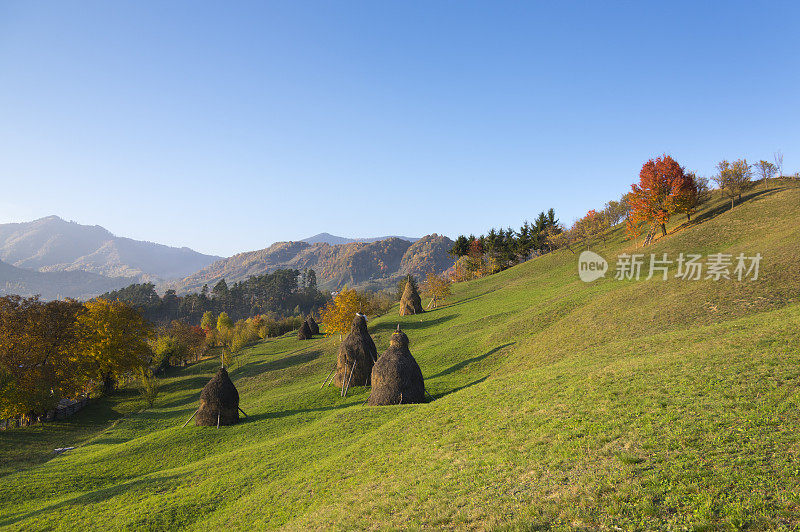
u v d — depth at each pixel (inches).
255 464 990.4
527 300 2874.0
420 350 2226.9
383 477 677.3
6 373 1891.0
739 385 630.5
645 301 1663.4
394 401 1353.3
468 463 617.6
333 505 617.3
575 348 1427.2
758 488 373.1
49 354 2250.2
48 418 2140.7
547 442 611.2
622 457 484.4
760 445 445.1
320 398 1707.7
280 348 3580.2
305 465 894.4
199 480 952.3
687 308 1422.2
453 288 4532.5
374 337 2807.6
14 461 1519.4
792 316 1002.1
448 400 1080.8
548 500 439.8
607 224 4581.7
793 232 1975.9
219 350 4505.4
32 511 935.0
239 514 716.0
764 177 3469.5
